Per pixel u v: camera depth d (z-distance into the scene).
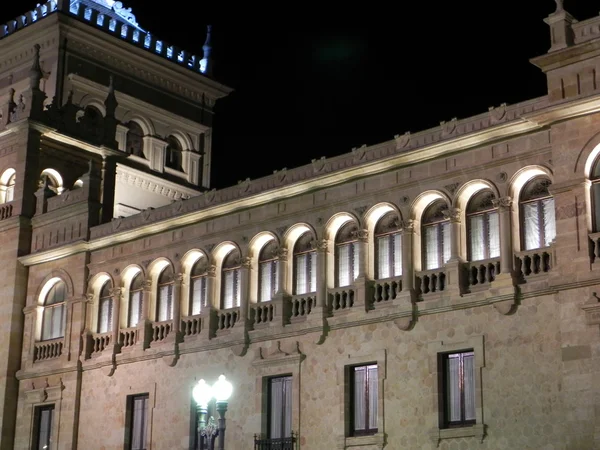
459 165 39.06
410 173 40.50
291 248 44.50
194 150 65.94
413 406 38.25
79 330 51.53
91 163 53.97
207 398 33.41
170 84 65.31
